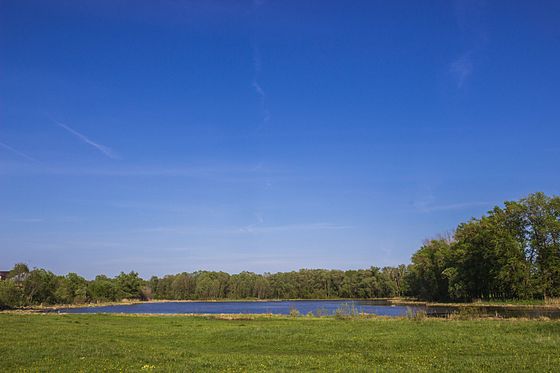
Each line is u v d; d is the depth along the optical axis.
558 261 101.12
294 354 28.56
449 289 120.88
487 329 36.81
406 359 24.67
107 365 22.67
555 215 104.38
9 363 23.02
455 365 22.17
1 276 160.62
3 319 51.31
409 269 160.50
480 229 112.69
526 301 101.56
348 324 45.59
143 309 132.25
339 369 21.70
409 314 55.28
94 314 67.88
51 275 156.88
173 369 21.58
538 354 24.86
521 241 105.31
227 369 21.80
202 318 61.53
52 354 25.78
